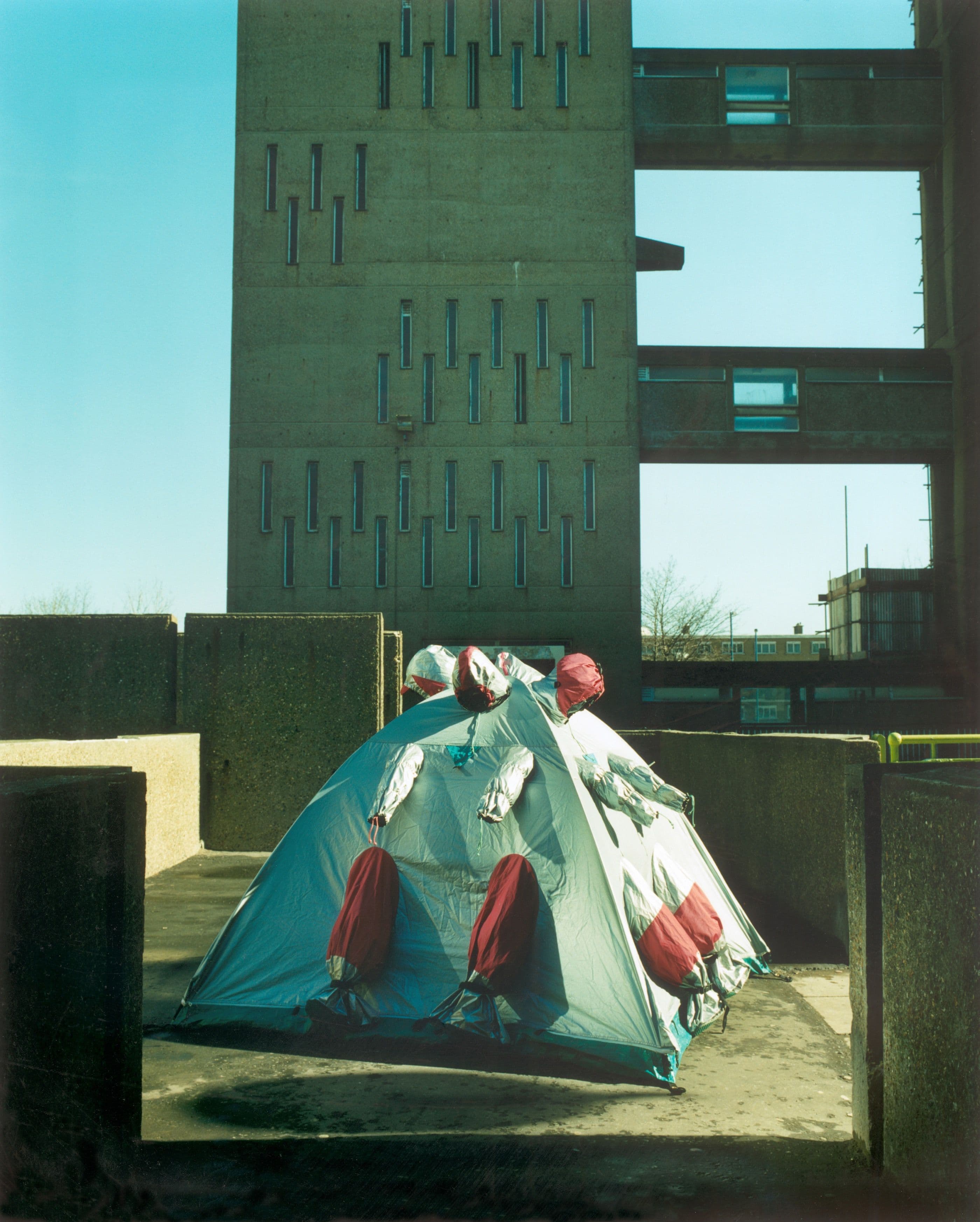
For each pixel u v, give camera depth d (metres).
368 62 29.95
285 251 29.62
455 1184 2.76
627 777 4.55
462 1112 3.46
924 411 30.89
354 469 29.34
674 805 4.44
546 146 29.83
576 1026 3.98
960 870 2.12
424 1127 3.32
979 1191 1.99
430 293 29.53
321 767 10.05
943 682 29.89
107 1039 2.61
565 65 30.00
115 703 10.07
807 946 6.00
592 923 4.12
